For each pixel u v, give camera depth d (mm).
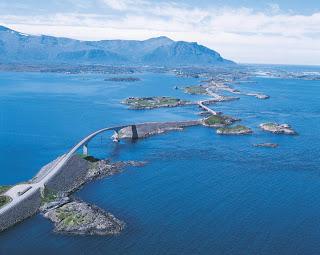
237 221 140750
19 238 128875
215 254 119625
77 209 144750
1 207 141375
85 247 123312
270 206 154250
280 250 122062
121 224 137250
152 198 161750
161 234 131000
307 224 139375
